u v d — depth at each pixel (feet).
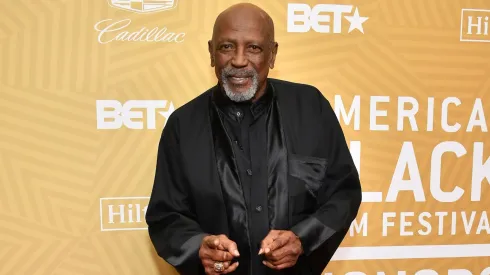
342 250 4.83
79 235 4.52
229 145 3.46
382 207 4.84
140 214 4.59
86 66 4.44
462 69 4.85
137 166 4.56
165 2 4.49
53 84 4.42
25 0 4.35
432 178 4.88
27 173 4.43
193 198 3.51
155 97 4.53
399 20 4.75
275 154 3.45
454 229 4.95
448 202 4.92
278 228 3.36
